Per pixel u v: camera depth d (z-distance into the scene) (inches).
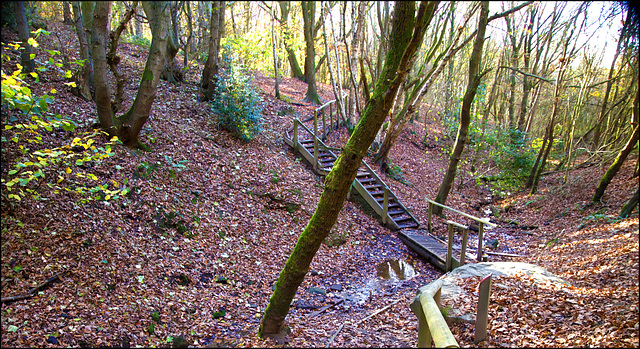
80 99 343.3
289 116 594.9
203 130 410.3
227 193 339.6
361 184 435.2
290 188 388.2
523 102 794.8
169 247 252.8
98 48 272.7
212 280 241.1
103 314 175.6
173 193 300.5
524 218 467.8
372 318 207.9
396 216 416.5
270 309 175.6
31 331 151.6
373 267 315.0
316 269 295.9
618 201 388.2
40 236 205.3
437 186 582.6
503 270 231.0
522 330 156.0
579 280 210.4
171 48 479.2
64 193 237.3
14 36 349.4
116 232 237.0
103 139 300.0
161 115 395.9
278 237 320.5
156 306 195.8
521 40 730.2
